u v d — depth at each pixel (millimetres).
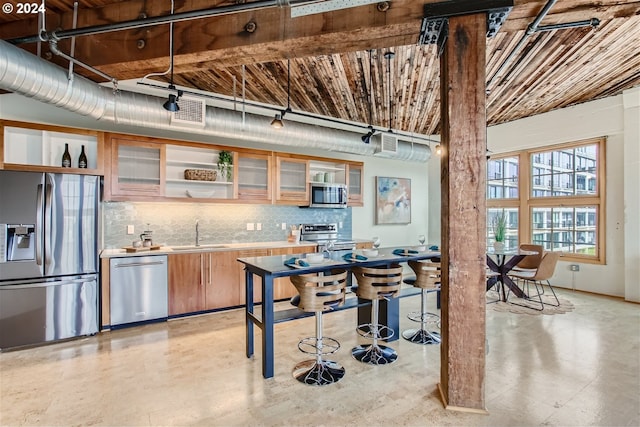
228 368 2678
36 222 3127
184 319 3877
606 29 2969
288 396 2273
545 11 1991
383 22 2146
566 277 5414
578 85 4387
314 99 4766
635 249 4598
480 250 2051
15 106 3518
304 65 3650
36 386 2387
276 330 3539
